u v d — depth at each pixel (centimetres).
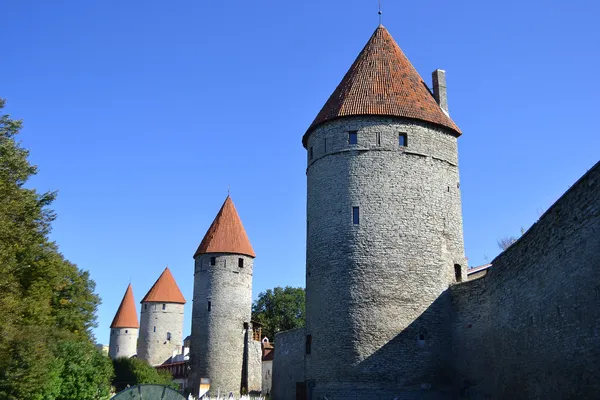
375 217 3014
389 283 2936
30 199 2869
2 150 2773
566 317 1780
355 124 3142
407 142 3127
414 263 2978
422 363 2856
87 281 4834
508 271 2322
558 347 1833
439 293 2973
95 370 3206
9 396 2547
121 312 9019
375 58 3394
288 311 7731
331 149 3167
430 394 2814
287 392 4053
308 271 3203
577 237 1709
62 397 2994
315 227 3166
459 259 3138
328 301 3002
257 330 6131
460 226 3209
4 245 2636
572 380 1731
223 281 5719
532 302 2059
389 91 3228
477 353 2694
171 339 7994
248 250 5919
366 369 2841
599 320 1575
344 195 3072
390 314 2900
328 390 2884
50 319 3534
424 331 2900
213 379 5481
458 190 3259
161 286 8125
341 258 3003
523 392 2128
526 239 2125
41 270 3359
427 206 3077
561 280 1816
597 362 1584
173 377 6794
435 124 3209
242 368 5666
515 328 2230
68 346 3145
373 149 3092
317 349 3012
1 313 2530
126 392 1639
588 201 1642
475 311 2764
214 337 5578
